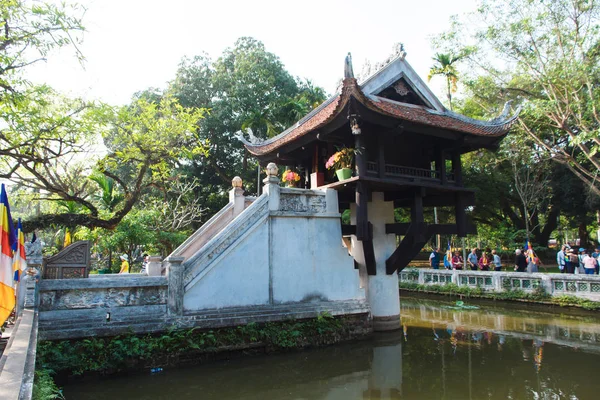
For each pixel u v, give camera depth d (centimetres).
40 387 486
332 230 1029
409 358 867
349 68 871
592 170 2384
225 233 871
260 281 900
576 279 1461
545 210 2911
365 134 1024
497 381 721
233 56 3359
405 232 1084
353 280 1033
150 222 1800
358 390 683
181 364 767
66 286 711
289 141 1115
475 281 1812
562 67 1594
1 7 737
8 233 541
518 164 2530
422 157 1171
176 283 794
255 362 809
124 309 752
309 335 912
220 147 3091
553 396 645
